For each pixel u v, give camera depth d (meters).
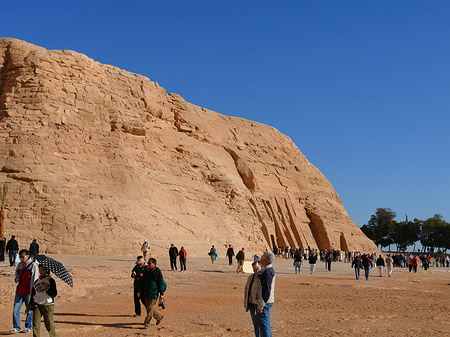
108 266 27.62
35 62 43.38
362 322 13.67
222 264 37.06
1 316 13.86
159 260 35.62
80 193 38.28
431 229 116.31
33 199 36.06
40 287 10.12
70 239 34.75
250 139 70.31
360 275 36.66
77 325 12.48
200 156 55.88
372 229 123.69
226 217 51.50
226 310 15.65
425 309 16.77
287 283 26.39
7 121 40.38
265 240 58.34
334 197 83.38
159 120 55.12
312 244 69.00
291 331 12.16
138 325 12.77
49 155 39.25
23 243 33.66
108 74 50.94
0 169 37.38
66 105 43.38
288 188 71.06
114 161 42.72
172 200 45.41
